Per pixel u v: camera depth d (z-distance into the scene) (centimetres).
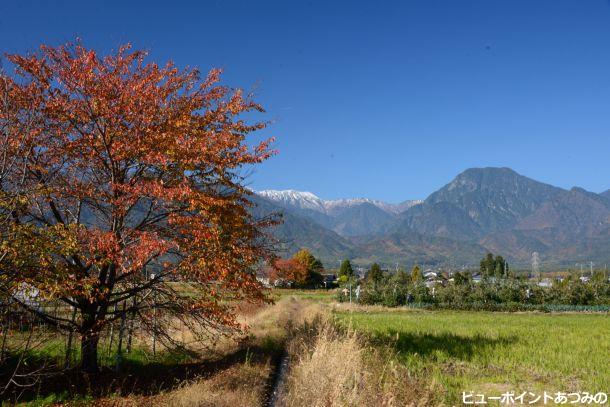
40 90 1240
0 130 1106
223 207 1273
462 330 2562
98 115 1271
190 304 1370
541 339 2156
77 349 1512
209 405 1051
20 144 1122
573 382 1295
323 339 1392
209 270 1211
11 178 1139
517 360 1602
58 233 1013
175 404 1065
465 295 5934
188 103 1362
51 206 1298
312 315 2781
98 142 1284
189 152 1239
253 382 1273
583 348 1862
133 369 1475
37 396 1122
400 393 988
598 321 3434
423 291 6081
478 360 1589
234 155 1309
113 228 1280
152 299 1441
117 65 1321
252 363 1530
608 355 1714
